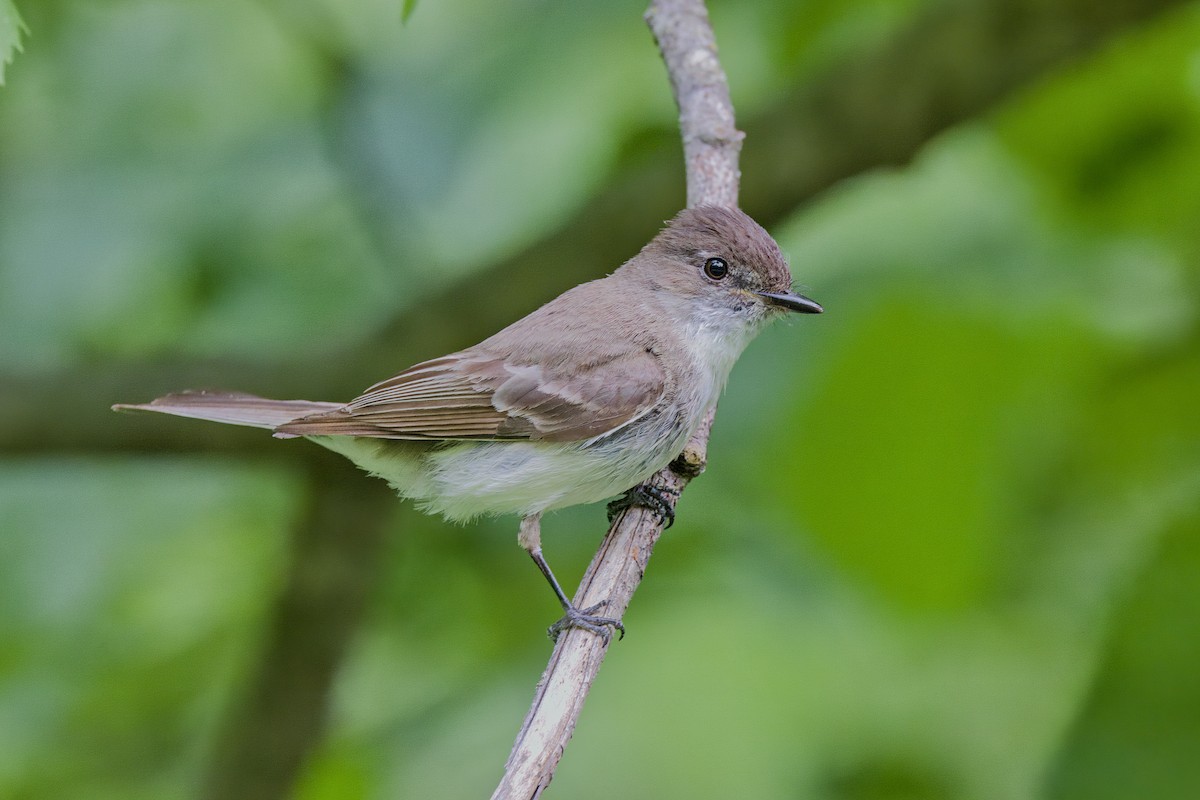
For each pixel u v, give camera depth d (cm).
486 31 1029
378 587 1146
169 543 1124
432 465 906
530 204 1135
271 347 1109
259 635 1151
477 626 1134
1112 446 1022
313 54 1059
